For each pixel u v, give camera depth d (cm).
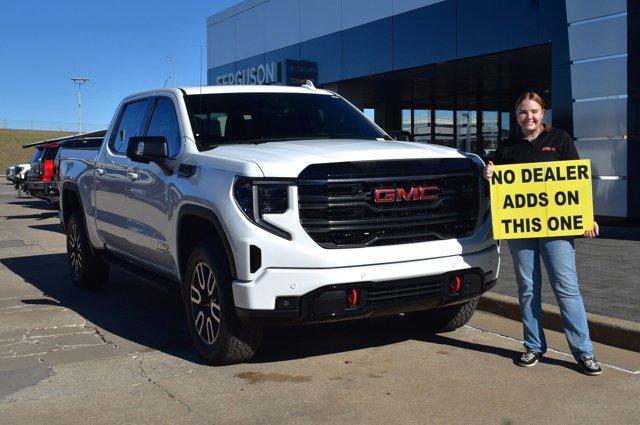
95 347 583
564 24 1233
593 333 577
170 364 529
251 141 582
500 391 458
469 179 519
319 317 460
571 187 487
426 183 495
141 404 445
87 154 810
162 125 635
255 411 430
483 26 1417
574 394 451
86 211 788
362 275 463
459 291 508
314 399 449
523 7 1320
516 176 495
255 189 462
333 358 537
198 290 529
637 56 1125
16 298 796
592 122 1188
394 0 1636
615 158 1155
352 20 1769
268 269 457
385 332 611
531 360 507
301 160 471
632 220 1148
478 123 2197
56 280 914
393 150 506
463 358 533
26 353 567
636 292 688
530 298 511
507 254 974
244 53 2233
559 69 1245
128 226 672
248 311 461
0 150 8038
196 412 430
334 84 1908
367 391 462
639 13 1119
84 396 461
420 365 517
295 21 1978
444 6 1505
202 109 602
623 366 509
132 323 668
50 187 1912
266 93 647
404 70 1653
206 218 501
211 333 516
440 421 409
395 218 482
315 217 464
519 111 503
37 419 423
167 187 570
